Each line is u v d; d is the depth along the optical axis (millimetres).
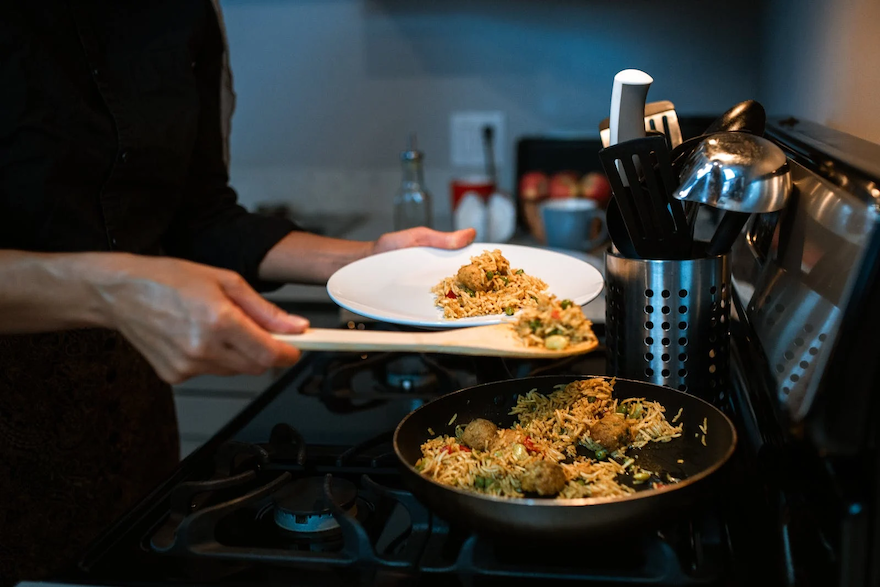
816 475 540
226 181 1233
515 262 1013
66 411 1000
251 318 650
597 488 615
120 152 963
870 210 513
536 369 944
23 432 963
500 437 690
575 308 664
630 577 545
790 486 602
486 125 2027
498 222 1842
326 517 650
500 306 874
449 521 569
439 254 1022
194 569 585
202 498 701
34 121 891
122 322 642
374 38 2020
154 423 1182
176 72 1021
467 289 898
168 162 1030
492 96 2012
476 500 537
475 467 645
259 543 641
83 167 938
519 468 639
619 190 705
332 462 760
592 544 542
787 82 1306
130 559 602
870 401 500
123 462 1100
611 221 782
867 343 504
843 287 528
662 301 733
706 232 1423
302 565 585
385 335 648
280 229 1124
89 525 1052
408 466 590
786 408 594
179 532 605
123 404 1092
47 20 908
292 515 649
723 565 552
